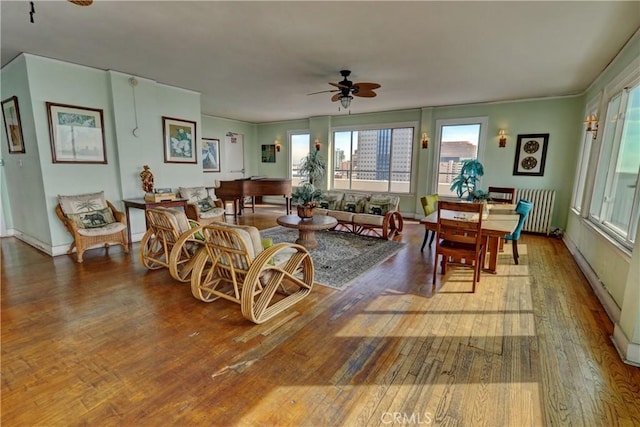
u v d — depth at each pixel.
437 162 7.11
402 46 3.43
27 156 4.22
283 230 5.91
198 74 4.58
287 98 6.18
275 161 9.83
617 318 2.55
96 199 4.32
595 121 4.17
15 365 1.99
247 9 2.63
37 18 2.82
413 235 5.68
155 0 2.49
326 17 2.77
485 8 2.58
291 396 1.75
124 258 4.09
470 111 6.57
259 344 2.25
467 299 3.02
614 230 3.16
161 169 5.20
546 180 5.96
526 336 2.39
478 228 3.12
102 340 2.27
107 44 3.44
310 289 3.12
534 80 4.70
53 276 3.46
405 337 2.36
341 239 5.23
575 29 2.94
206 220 5.25
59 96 4.05
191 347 2.20
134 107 4.73
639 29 2.91
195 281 2.82
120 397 1.73
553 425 1.57
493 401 1.73
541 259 4.34
